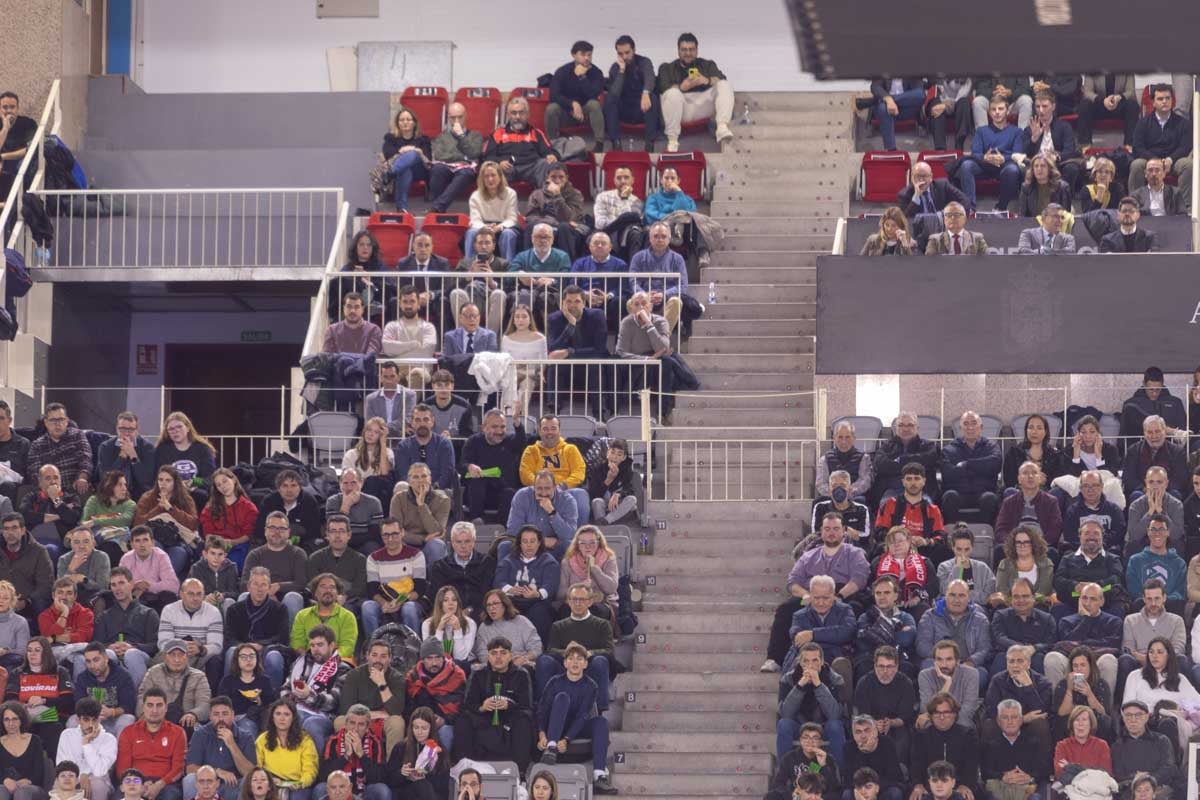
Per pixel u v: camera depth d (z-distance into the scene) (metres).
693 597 19.92
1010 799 16.59
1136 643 17.56
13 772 16.84
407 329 23.14
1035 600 18.17
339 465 21.72
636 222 25.88
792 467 22.12
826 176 27.64
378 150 28.53
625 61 28.72
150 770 16.80
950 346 22.72
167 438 20.75
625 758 18.14
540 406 22.16
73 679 17.75
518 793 16.64
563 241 25.53
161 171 27.95
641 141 29.14
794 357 24.11
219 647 18.02
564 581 18.61
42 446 20.83
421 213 27.69
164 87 30.77
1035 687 16.94
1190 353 22.45
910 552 18.45
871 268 22.88
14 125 27.06
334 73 30.55
